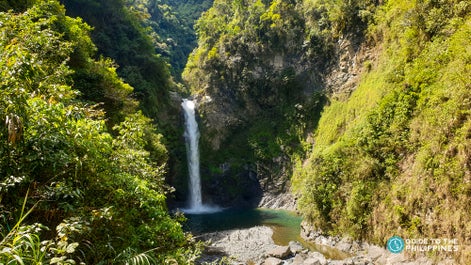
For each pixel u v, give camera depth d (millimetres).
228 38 42031
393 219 14523
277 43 38406
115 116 19281
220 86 41906
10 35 6566
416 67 17219
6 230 4398
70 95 6895
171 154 36656
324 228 19141
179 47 71125
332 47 33344
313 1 35875
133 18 44062
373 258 14570
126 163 7371
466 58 13688
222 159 39625
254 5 40844
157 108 36562
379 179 16531
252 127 39969
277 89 38344
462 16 16469
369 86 26359
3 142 4301
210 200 38781
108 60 25672
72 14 36844
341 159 19422
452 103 13164
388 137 16844
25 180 4434
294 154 34781
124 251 4902
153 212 6484
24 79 4570
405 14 19484
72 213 5055
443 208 12109
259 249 17953
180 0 88000
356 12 30125
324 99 33375
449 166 12227
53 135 4883
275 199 35031
